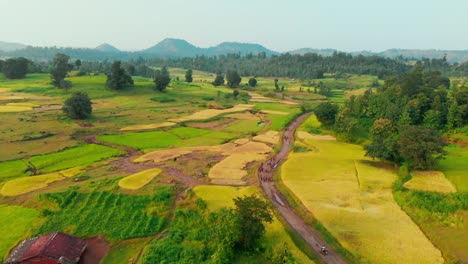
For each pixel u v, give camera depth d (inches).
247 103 7253.9
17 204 2442.2
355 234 1975.9
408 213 2222.0
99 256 1897.1
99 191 2615.7
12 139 3917.3
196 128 4958.2
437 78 6604.3
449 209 2175.2
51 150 3668.8
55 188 2701.8
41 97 6299.2
